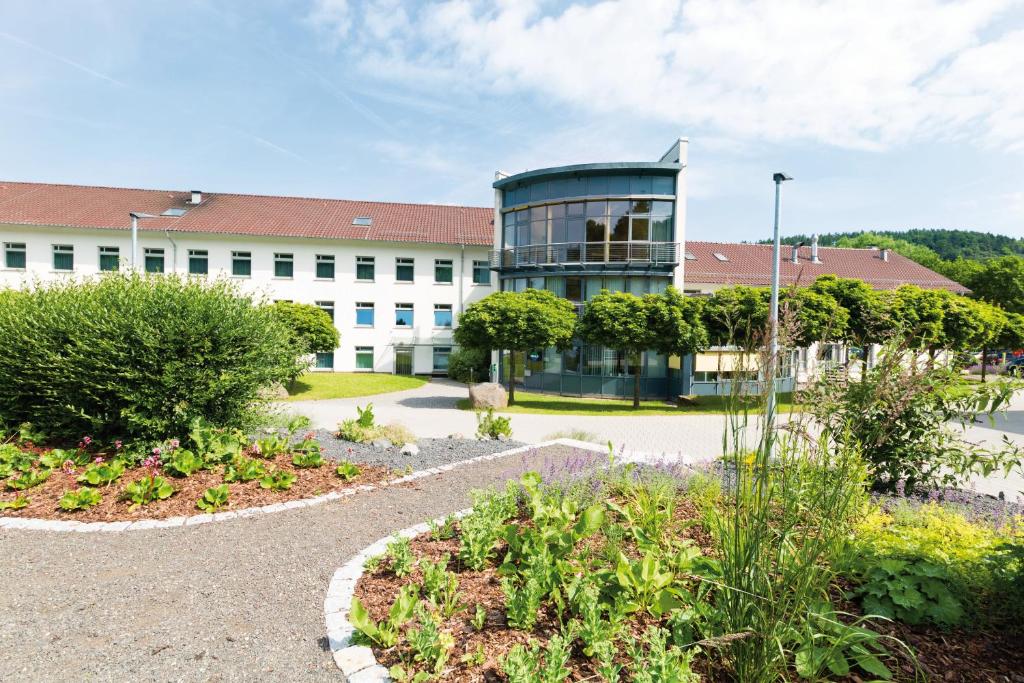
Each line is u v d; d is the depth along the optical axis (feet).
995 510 18.75
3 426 23.54
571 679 8.45
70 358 21.58
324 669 9.43
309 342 69.05
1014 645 9.12
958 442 18.63
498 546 13.87
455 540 14.66
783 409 9.99
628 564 10.38
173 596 12.19
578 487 17.17
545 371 73.56
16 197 89.25
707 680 8.14
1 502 17.70
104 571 13.43
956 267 148.46
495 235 80.94
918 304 62.34
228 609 11.60
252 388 24.97
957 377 17.95
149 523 16.51
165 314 22.54
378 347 92.43
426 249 93.56
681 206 68.44
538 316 56.39
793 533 8.09
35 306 23.58
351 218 98.89
